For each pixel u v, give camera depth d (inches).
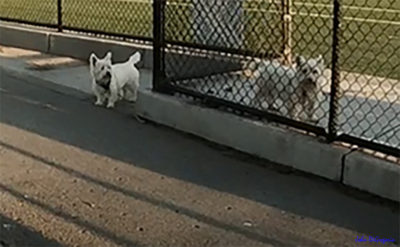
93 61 291.6
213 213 212.5
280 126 243.0
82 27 405.7
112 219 208.8
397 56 333.7
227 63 300.8
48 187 223.5
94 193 221.0
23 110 284.7
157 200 218.2
